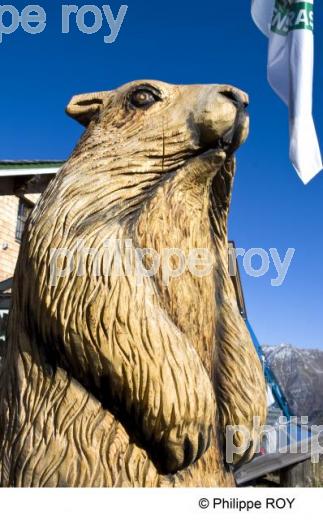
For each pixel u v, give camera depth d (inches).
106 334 66.8
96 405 69.4
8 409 73.1
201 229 82.4
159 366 67.7
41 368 71.7
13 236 356.5
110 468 67.5
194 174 79.7
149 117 79.9
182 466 70.6
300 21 105.7
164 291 75.9
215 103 77.1
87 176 76.0
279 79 107.4
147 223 76.5
